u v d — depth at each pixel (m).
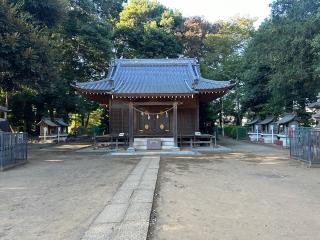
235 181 11.02
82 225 6.30
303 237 5.59
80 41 35.53
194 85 25.39
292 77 21.98
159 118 27.69
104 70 40.16
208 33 54.53
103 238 5.36
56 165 15.91
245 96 39.56
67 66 37.09
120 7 46.88
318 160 14.61
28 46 19.72
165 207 7.53
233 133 44.00
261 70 34.75
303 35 19.33
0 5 19.06
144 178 11.27
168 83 27.00
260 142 34.09
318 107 20.94
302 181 11.04
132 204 7.55
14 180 11.59
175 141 24.95
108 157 19.81
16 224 6.43
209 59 51.25
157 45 44.16
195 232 5.83
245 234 5.73
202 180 11.18
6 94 33.50
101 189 9.73
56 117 41.28
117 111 27.92
